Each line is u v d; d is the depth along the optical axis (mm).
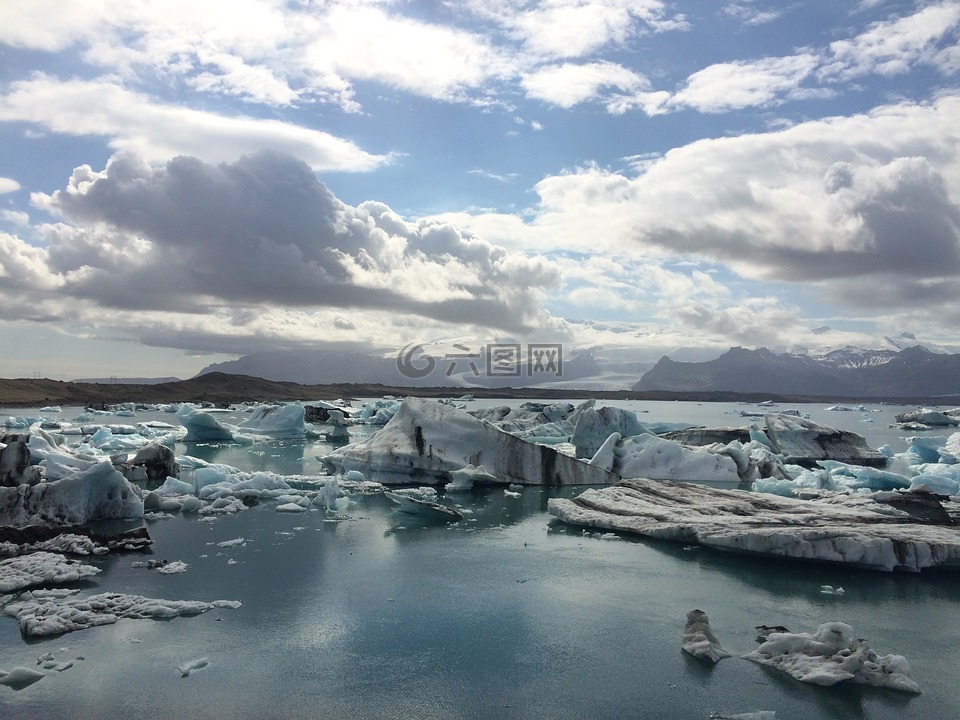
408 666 11773
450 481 29719
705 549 19125
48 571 15430
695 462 31859
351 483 28625
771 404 194625
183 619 13508
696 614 13820
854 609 14648
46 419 65938
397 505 24844
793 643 12117
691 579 16516
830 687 11109
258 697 10648
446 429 30531
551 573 16891
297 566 17109
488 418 60781
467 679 11359
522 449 30266
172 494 23844
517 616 14062
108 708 10234
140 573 16266
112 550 17953
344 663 11836
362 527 21297
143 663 11617
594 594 15422
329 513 23203
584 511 22516
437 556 18219
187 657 11898
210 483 26328
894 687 11086
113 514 21531
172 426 61188
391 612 14164
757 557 18219
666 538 19953
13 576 15086
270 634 12922
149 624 13219
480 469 28531
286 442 49156
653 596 15328
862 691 11031
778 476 31547
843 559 17359
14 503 19875
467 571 16969
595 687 11141
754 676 11547
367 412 73625
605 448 33156
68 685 10844
